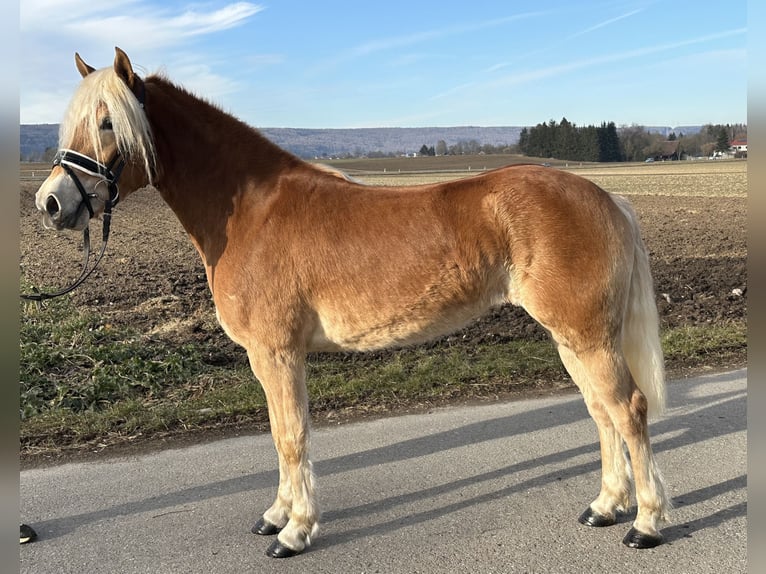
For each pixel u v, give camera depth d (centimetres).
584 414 504
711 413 495
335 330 334
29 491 394
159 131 344
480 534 337
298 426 330
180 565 315
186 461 434
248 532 346
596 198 326
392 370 595
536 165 348
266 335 328
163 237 1562
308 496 330
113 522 356
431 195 334
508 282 331
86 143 320
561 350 358
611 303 318
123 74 327
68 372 600
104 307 836
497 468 416
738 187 3259
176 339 703
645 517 322
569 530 339
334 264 325
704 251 1213
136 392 566
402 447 451
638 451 322
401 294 324
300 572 308
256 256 328
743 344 662
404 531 343
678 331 699
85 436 476
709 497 368
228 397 539
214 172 346
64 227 319
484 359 626
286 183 342
